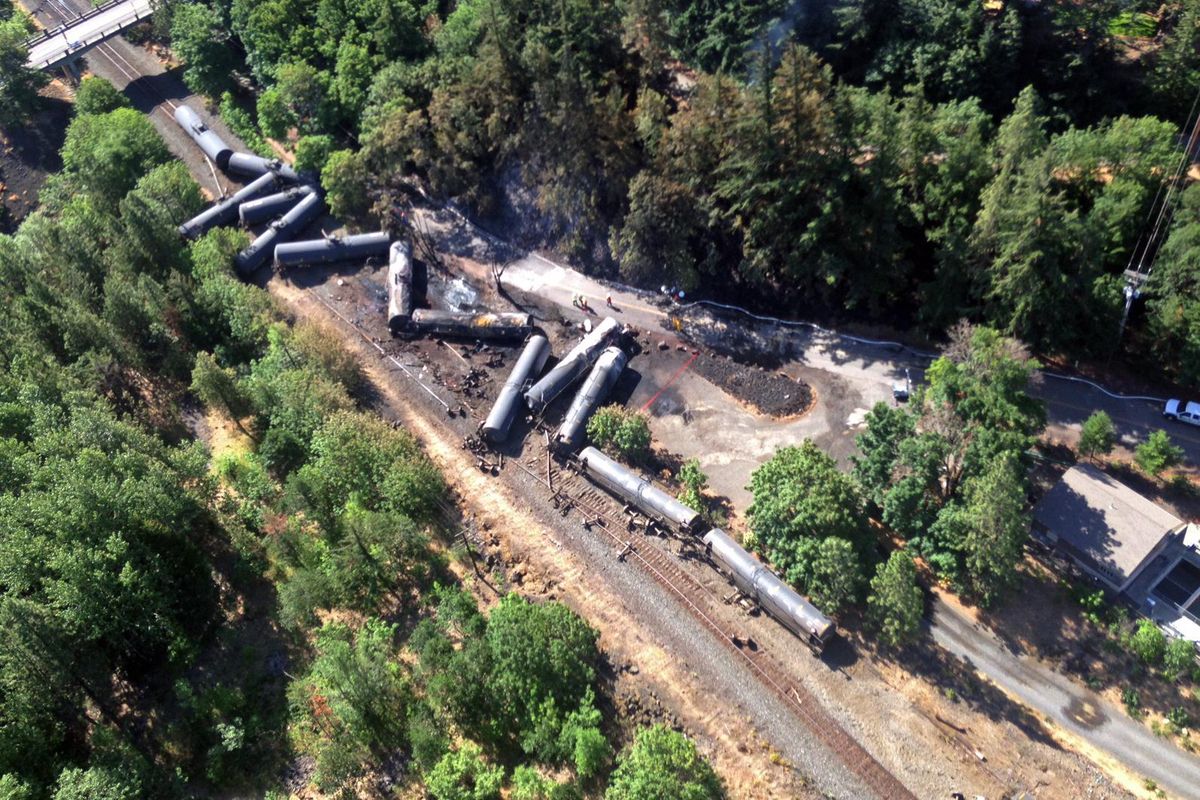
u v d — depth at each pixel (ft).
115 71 487.20
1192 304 243.40
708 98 285.64
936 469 226.38
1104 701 209.05
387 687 206.49
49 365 282.77
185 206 380.58
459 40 361.71
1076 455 253.65
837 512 221.66
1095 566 223.71
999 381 228.22
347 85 380.17
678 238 303.68
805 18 315.78
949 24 296.92
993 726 206.08
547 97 312.29
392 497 248.11
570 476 268.62
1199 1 291.38
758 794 195.62
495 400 295.69
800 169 276.00
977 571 219.20
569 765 199.11
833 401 279.69
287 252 347.97
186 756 211.20
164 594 224.94
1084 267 252.01
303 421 270.05
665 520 248.32
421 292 339.36
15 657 195.83
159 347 312.71
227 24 445.37
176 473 243.40
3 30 447.42
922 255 295.69
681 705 212.23
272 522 258.37
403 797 200.44
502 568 245.65
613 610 232.73
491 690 204.85
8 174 447.01
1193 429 255.70
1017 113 249.55
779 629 225.56
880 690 213.05
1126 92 300.20
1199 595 219.00
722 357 299.17
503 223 357.82
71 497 216.33
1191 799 192.85
